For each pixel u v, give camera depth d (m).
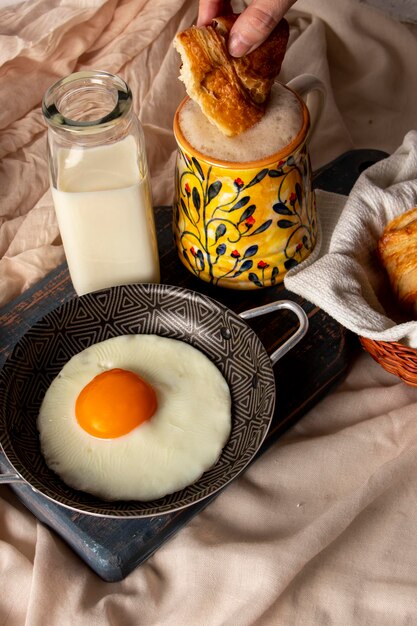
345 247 0.70
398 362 0.67
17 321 0.72
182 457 0.64
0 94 0.82
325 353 0.70
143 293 0.69
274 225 0.68
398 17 0.99
